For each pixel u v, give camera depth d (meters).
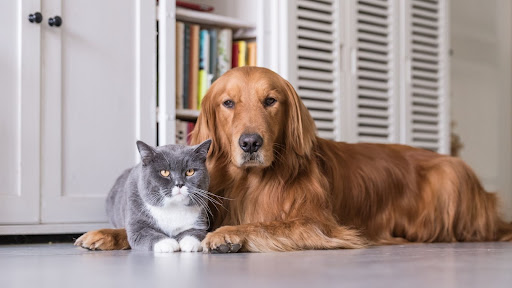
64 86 2.99
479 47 5.57
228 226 2.22
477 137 5.56
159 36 3.25
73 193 3.01
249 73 2.41
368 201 2.74
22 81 2.87
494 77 5.58
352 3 3.88
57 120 2.96
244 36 3.67
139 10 3.18
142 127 3.19
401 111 4.11
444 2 4.34
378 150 2.90
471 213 2.93
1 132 2.82
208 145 2.27
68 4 3.00
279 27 3.61
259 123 2.30
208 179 2.31
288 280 1.40
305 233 2.30
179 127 3.35
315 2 3.72
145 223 2.29
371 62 3.99
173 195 2.20
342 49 3.85
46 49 2.93
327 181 2.54
